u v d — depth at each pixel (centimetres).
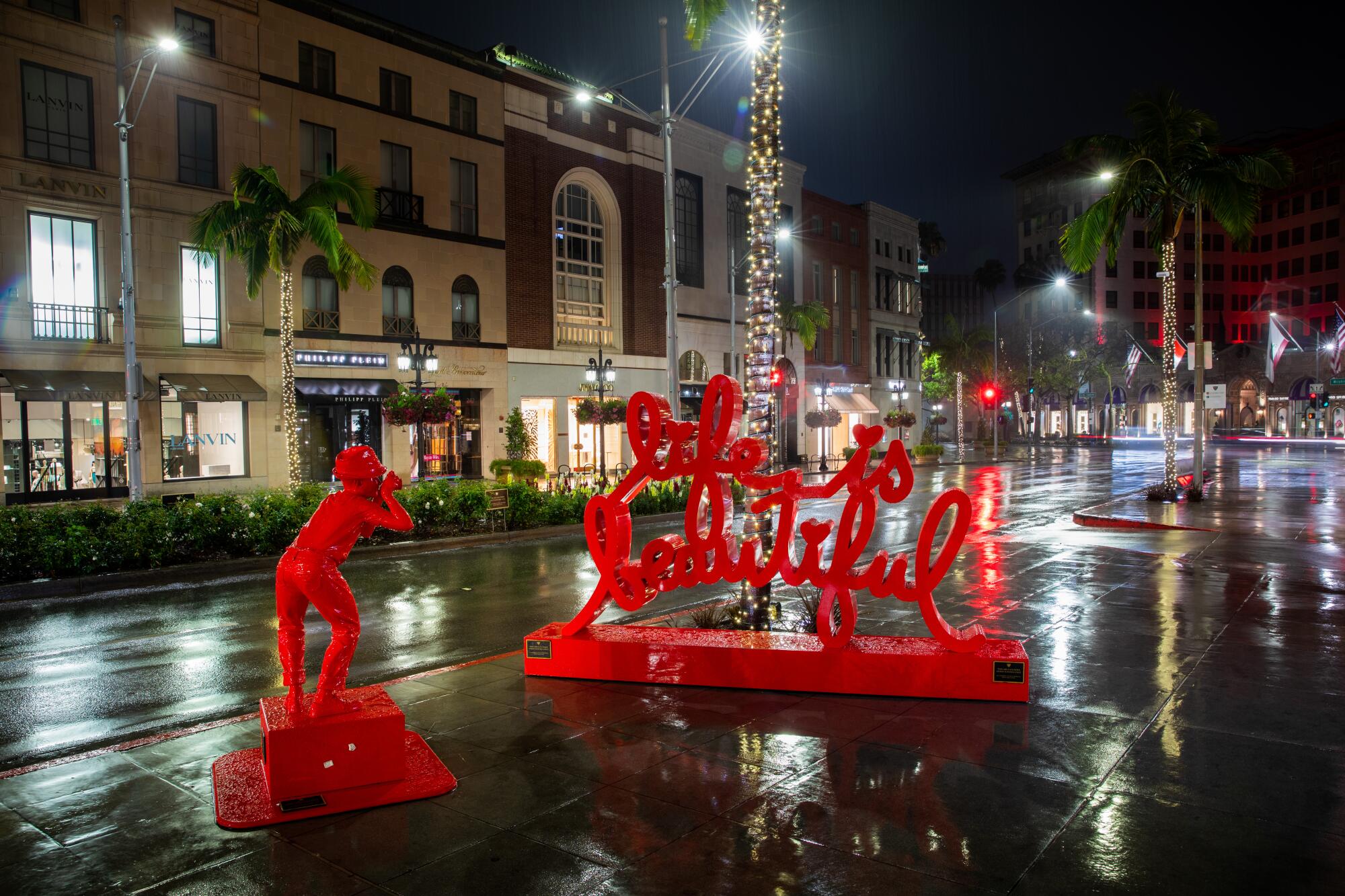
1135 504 2342
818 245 5453
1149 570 1303
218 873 421
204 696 780
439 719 648
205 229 2111
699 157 4416
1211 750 563
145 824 479
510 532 1919
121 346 2502
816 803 489
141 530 1399
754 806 488
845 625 698
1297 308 9181
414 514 1797
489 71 3438
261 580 1380
